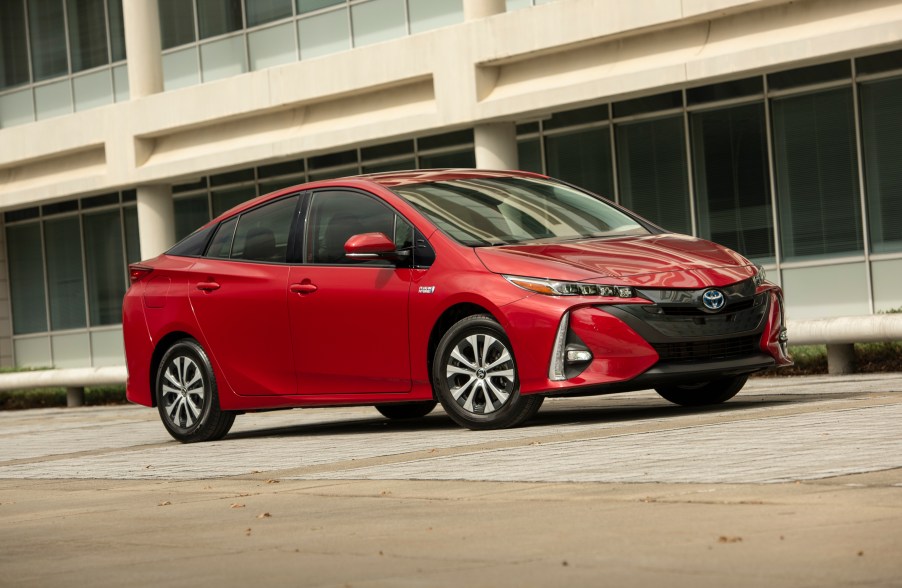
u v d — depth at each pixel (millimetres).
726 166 22219
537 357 9773
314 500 6934
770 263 21875
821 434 7781
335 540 5492
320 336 11070
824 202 21266
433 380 10484
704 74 19859
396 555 5000
